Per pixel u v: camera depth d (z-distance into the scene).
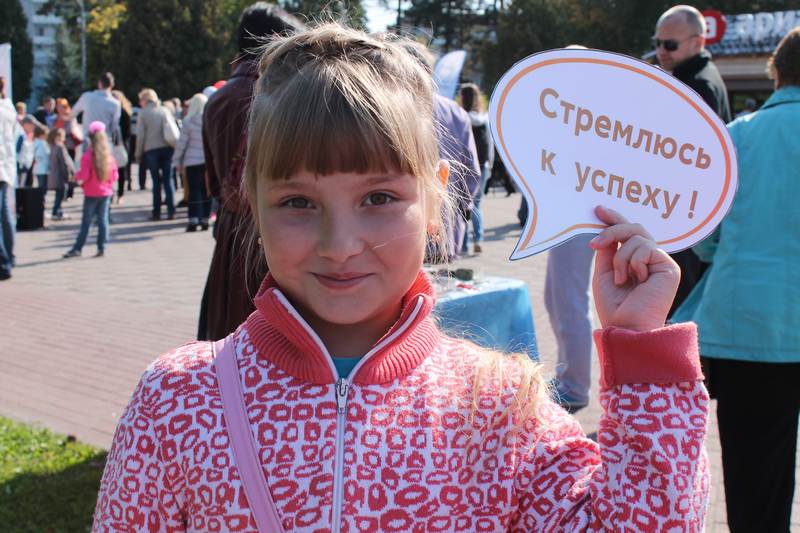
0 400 4.91
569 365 4.54
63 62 59.34
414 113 1.22
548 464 1.24
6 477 3.63
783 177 2.83
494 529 1.20
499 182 18.84
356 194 1.17
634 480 1.10
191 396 1.24
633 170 1.33
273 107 1.18
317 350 1.23
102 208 10.26
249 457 1.19
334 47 1.22
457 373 1.29
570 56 1.31
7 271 8.81
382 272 1.20
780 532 2.89
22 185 14.59
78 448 4.04
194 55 44.97
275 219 1.20
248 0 48.12
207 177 3.45
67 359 5.84
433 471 1.20
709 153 1.33
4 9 56.62
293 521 1.17
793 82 2.94
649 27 38.06
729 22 20.42
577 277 4.44
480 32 59.97
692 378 1.14
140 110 13.66
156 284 8.61
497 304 4.21
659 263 1.20
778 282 2.79
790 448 2.89
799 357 2.78
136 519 1.20
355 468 1.19
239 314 3.01
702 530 1.12
